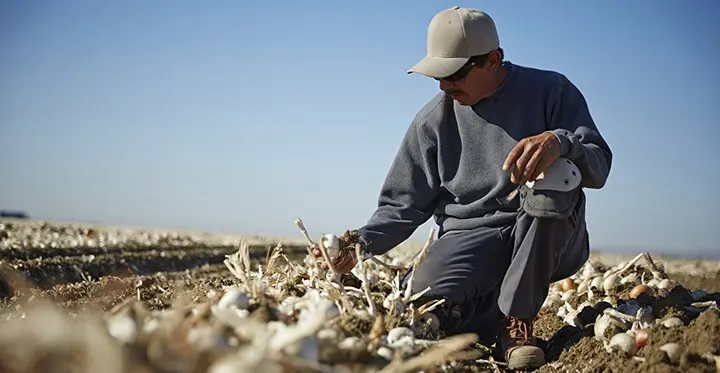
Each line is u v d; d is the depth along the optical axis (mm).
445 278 4238
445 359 3174
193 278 8672
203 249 15734
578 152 3828
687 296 4586
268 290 3701
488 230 4375
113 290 5941
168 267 12430
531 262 3996
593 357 3879
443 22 4137
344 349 2887
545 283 4082
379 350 3037
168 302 4277
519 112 4270
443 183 4535
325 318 3051
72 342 2061
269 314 3064
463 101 4277
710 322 3432
